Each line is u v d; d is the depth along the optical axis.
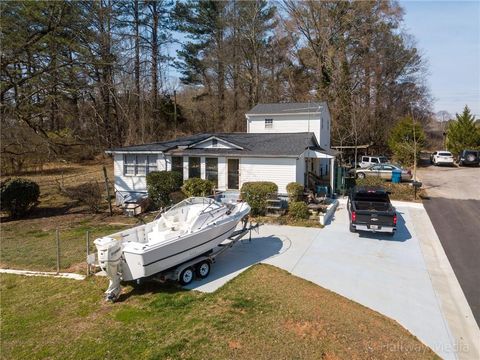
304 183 19.92
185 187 17.50
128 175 20.08
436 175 31.17
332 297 7.95
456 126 42.81
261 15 42.34
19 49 16.45
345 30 38.50
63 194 18.28
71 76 18.02
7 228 14.45
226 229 10.16
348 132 34.31
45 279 9.05
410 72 45.31
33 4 15.72
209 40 42.84
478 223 15.34
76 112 22.67
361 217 12.49
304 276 9.22
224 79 44.66
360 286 8.68
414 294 8.32
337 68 38.22
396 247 11.81
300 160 18.48
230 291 8.22
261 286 8.48
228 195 16.91
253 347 6.00
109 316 7.13
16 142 19.14
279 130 27.45
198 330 6.54
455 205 19.17
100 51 19.58
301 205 15.51
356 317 7.05
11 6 15.66
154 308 7.44
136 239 9.16
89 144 23.78
